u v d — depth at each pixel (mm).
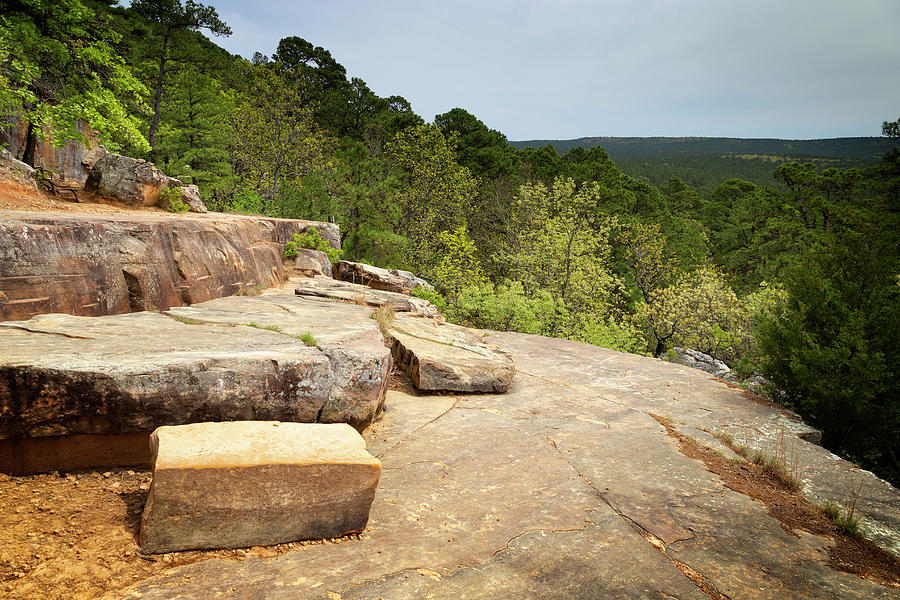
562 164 47531
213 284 8727
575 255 28016
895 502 4496
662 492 4363
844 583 3168
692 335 26031
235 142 32344
